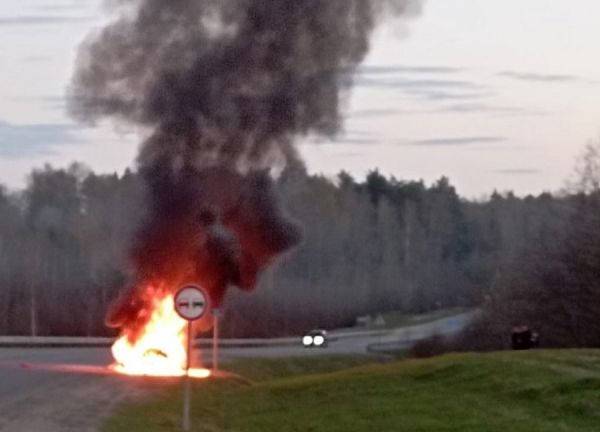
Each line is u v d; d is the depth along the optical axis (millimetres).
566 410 24953
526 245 70000
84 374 37906
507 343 59656
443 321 85562
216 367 42719
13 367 40188
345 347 71125
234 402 31047
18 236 80500
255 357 55281
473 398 27141
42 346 59219
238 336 74500
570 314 54781
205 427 25594
